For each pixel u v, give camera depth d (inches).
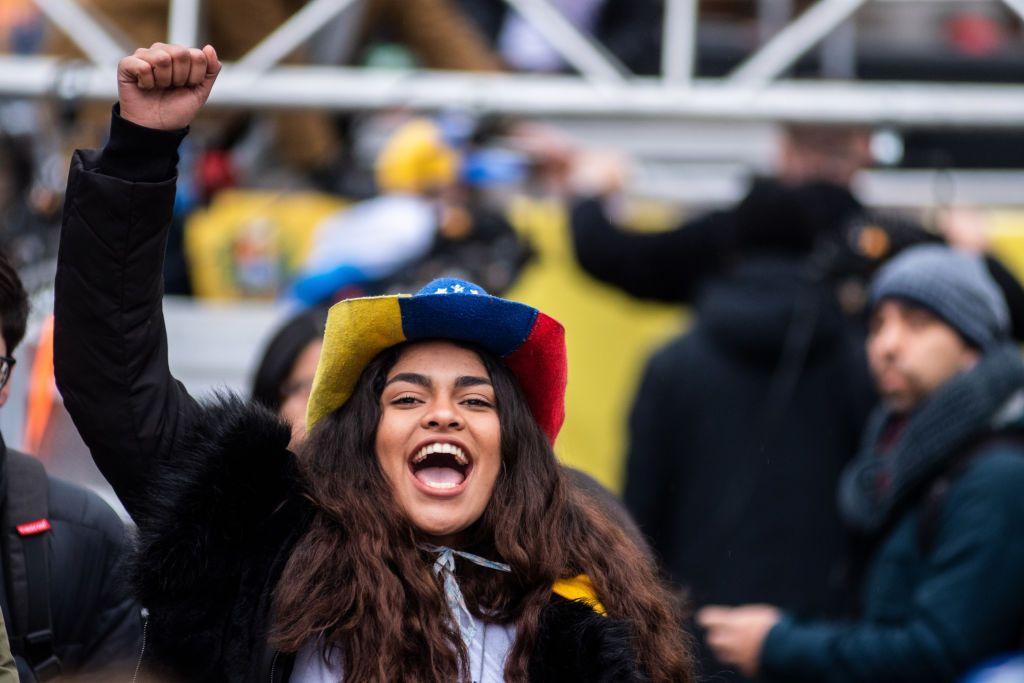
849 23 751.7
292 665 302.0
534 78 608.7
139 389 320.5
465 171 601.3
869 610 464.4
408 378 313.0
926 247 494.6
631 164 688.4
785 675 466.3
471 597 312.0
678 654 323.0
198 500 303.9
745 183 645.3
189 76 313.7
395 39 688.4
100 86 569.3
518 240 593.6
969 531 444.1
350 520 306.7
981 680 429.7
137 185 313.3
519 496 316.5
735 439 522.0
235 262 641.0
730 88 574.9
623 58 726.5
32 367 465.1
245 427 310.5
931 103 571.2
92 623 346.9
